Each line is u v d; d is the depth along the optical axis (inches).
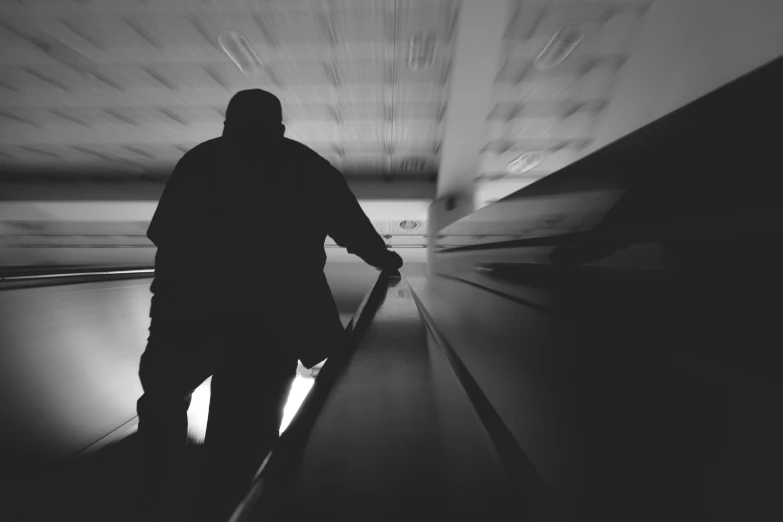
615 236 35.2
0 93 212.8
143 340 159.0
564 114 222.7
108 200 331.0
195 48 187.6
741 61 157.5
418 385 28.4
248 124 40.6
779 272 20.0
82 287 133.3
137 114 233.6
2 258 439.2
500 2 155.9
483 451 19.9
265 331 37.3
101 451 108.9
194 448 93.3
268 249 37.3
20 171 307.3
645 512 31.2
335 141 263.3
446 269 184.2
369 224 44.6
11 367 101.5
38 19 171.8
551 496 16.5
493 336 84.4
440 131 249.8
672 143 27.0
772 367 20.6
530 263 62.3
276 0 165.6
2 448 90.4
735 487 23.2
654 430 30.4
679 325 27.7
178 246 38.0
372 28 177.5
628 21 169.9
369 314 51.1
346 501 16.4
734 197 22.0
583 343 42.7
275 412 37.4
